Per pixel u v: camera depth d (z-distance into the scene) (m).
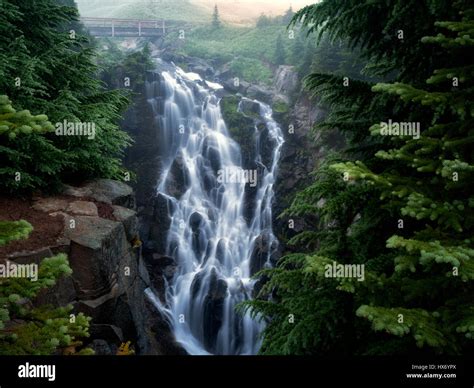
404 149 3.34
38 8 8.19
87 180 9.27
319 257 3.06
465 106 3.25
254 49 39.00
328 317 3.58
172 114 25.56
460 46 3.26
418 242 2.62
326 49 23.53
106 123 8.58
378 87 3.32
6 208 6.97
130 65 25.05
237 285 21.12
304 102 26.92
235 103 28.28
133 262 8.21
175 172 24.33
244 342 19.69
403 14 4.03
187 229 23.06
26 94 7.17
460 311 2.74
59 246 6.29
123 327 7.59
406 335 3.22
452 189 3.36
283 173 25.06
